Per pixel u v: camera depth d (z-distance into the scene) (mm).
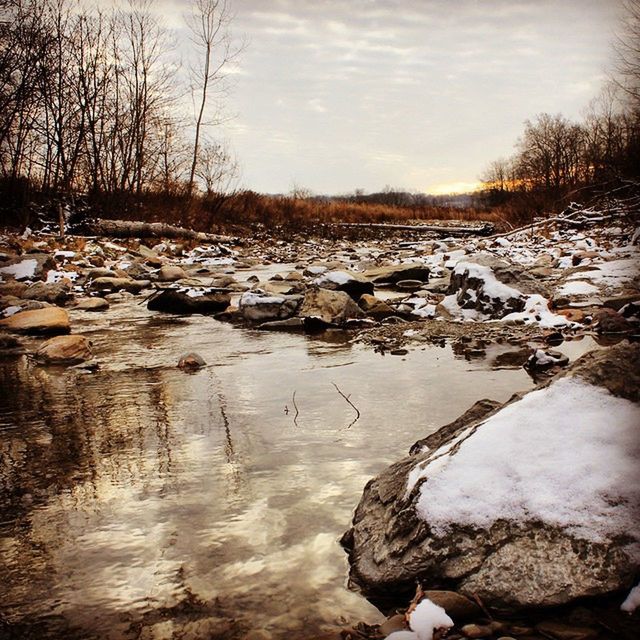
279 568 2303
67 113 18531
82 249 14305
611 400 2504
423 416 3986
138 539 2533
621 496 2133
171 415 4137
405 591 2121
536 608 1951
